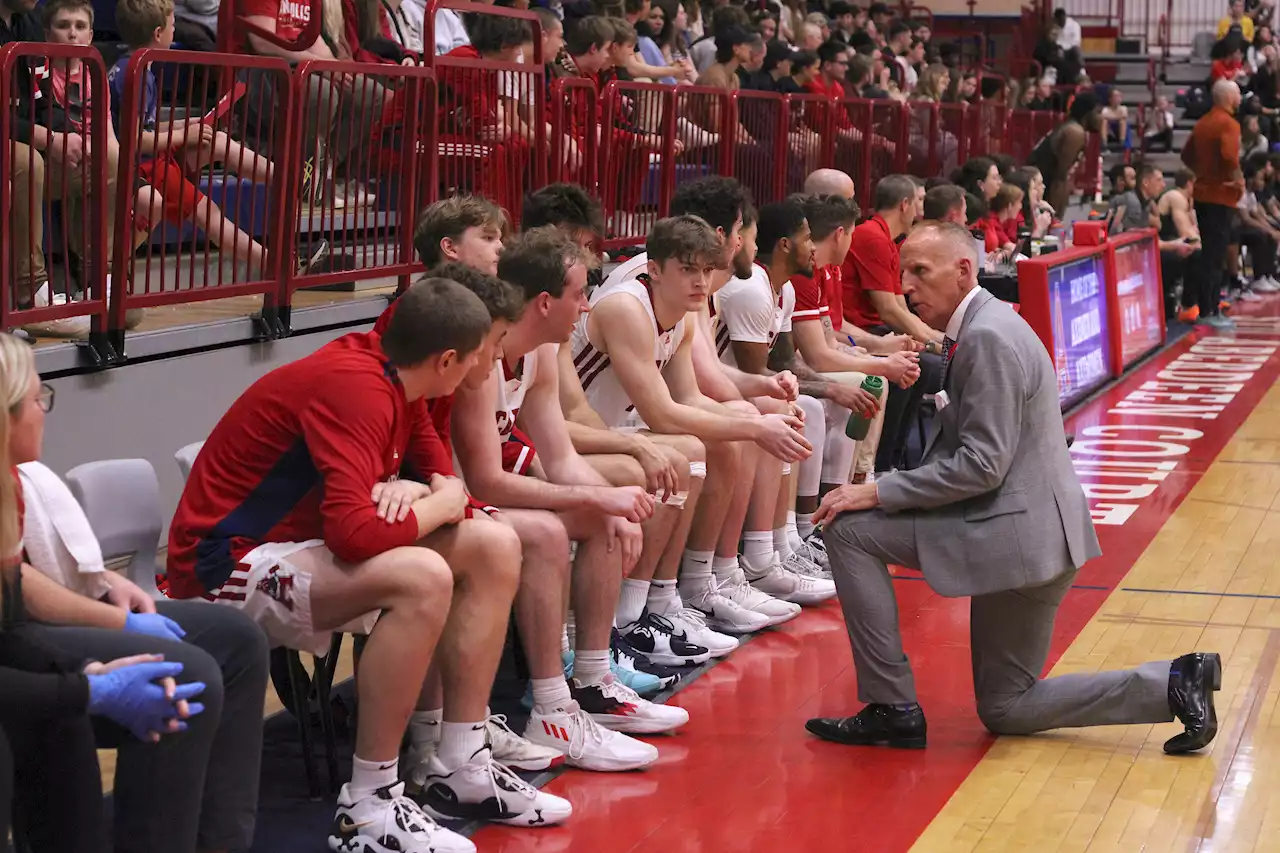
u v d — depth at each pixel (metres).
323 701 4.70
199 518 4.32
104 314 5.62
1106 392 13.78
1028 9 27.77
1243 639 6.68
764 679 6.11
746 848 4.46
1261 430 11.96
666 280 5.94
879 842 4.52
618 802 4.82
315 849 4.32
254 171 6.38
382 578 4.14
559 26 9.02
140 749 3.59
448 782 4.58
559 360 5.84
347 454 4.17
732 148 10.46
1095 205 21.05
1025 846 4.49
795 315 7.78
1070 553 5.17
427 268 5.47
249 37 7.70
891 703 5.34
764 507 7.07
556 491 5.05
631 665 5.90
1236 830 4.61
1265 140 25.00
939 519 5.23
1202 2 32.53
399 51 8.93
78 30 6.24
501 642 4.59
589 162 8.88
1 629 3.41
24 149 5.59
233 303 7.29
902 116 14.33
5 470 3.35
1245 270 23.62
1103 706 5.32
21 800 3.57
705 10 15.64
